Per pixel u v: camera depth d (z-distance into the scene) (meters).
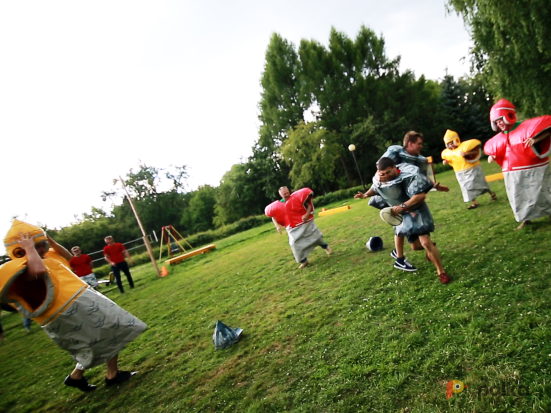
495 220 5.98
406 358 2.73
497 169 18.72
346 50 38.59
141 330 3.80
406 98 39.00
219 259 13.25
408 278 4.43
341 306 4.20
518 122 4.84
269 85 40.00
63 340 3.47
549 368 2.15
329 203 28.70
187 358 4.17
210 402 3.03
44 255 3.60
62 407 3.82
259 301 5.55
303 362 3.20
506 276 3.57
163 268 13.59
